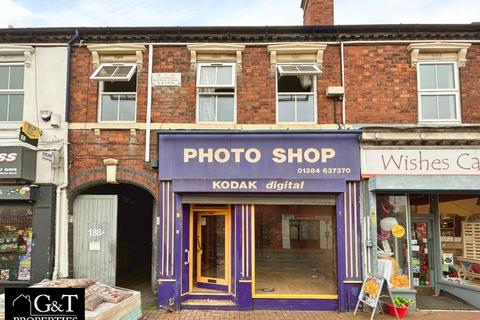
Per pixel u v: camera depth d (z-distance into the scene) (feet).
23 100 29.37
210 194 27.35
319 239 27.89
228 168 27.48
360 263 26.68
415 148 27.22
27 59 29.30
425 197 31.22
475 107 28.68
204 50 29.43
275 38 29.48
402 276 26.84
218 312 25.88
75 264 28.43
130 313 21.65
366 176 27.04
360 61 29.22
